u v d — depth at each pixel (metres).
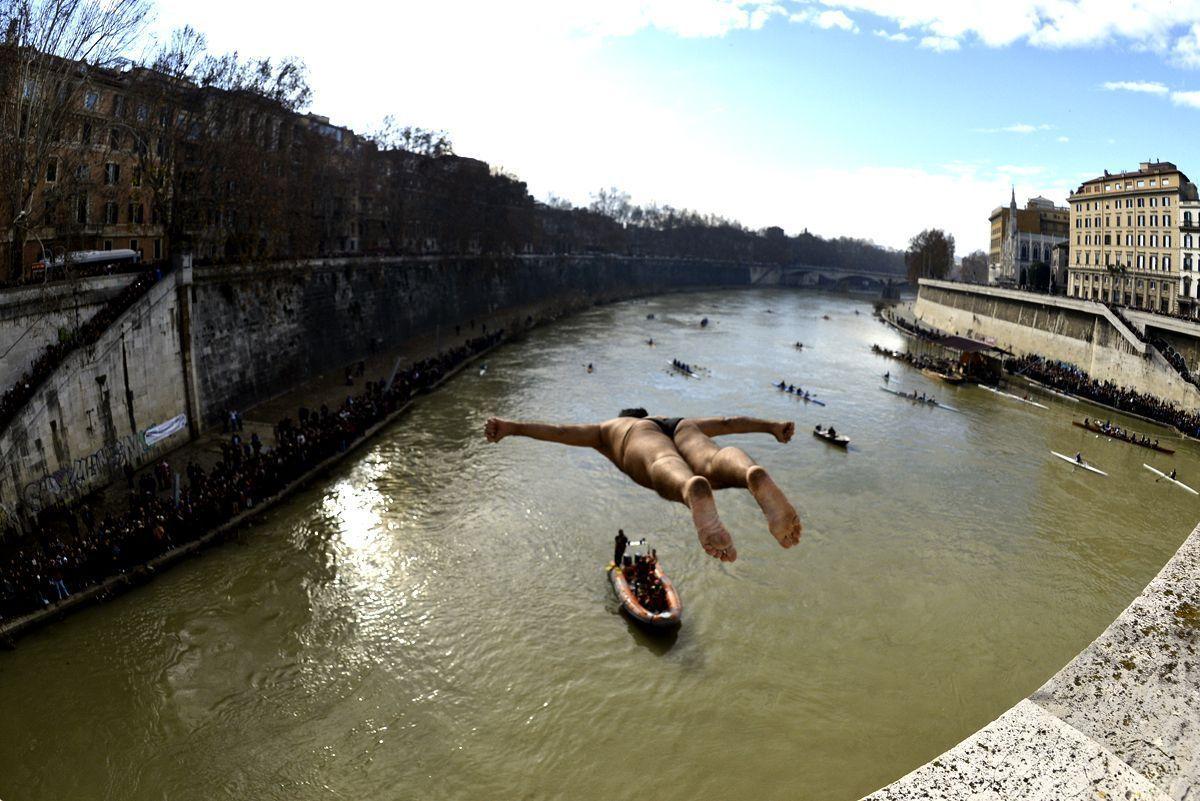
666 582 36.69
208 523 40.34
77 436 42.16
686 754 27.89
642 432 4.12
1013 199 141.50
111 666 30.66
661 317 139.25
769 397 77.44
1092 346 86.06
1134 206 102.94
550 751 27.84
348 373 72.56
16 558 34.50
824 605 37.25
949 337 100.75
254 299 65.00
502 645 33.38
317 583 37.34
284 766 26.73
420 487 49.66
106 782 25.80
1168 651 3.95
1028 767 3.37
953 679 32.22
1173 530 47.19
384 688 30.62
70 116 45.38
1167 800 3.12
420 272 102.75
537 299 145.38
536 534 43.53
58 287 41.72
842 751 28.23
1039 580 40.56
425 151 109.00
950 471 56.47
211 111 59.41
